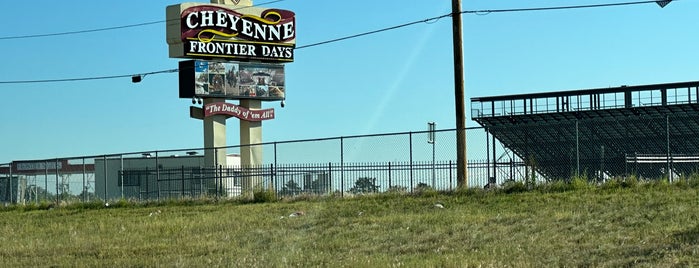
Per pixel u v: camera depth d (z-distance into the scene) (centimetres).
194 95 4512
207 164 4475
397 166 3012
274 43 4734
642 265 1289
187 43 4481
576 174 2788
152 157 4984
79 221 2769
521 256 1438
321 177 3216
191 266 1521
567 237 1648
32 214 3381
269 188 3322
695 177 2550
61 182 4444
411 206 2538
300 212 2542
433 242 1708
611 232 1672
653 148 4253
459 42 2952
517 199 2489
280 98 4781
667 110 4934
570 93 5350
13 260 1745
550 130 3875
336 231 2002
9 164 4341
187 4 4503
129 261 1625
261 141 4700
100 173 5369
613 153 4222
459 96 2948
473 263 1372
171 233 2125
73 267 1599
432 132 2942
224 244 1819
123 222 2575
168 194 3975
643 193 2355
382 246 1691
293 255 1595
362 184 3094
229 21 4609
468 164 2883
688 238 1488
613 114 5119
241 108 4612
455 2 2969
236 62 4653
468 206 2433
